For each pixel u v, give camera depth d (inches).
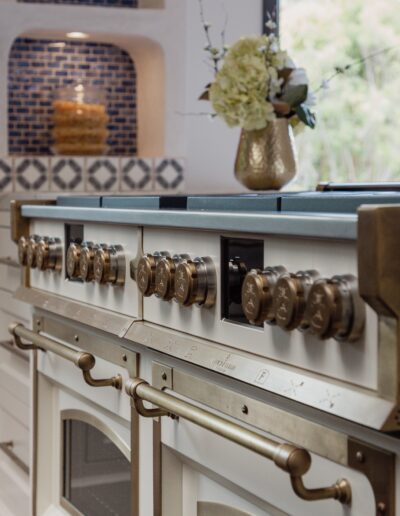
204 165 141.8
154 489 71.6
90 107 137.8
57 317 91.9
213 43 141.5
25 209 96.3
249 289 53.0
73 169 136.6
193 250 63.8
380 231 42.3
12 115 142.5
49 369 95.2
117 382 78.0
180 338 65.1
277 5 144.1
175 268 64.4
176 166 139.9
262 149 111.7
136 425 74.8
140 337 70.2
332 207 59.9
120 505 81.3
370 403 44.7
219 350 59.7
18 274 116.2
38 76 143.4
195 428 65.2
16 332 96.6
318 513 51.6
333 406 46.9
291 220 50.1
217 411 61.6
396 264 42.7
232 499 63.4
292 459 48.4
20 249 97.0
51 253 90.3
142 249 72.1
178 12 139.3
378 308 43.4
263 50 110.8
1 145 136.9
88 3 144.5
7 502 119.6
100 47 146.2
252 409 56.8
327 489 48.9
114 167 137.9
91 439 88.5
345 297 46.3
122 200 83.9
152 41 138.8
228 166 142.8
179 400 62.0
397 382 43.4
